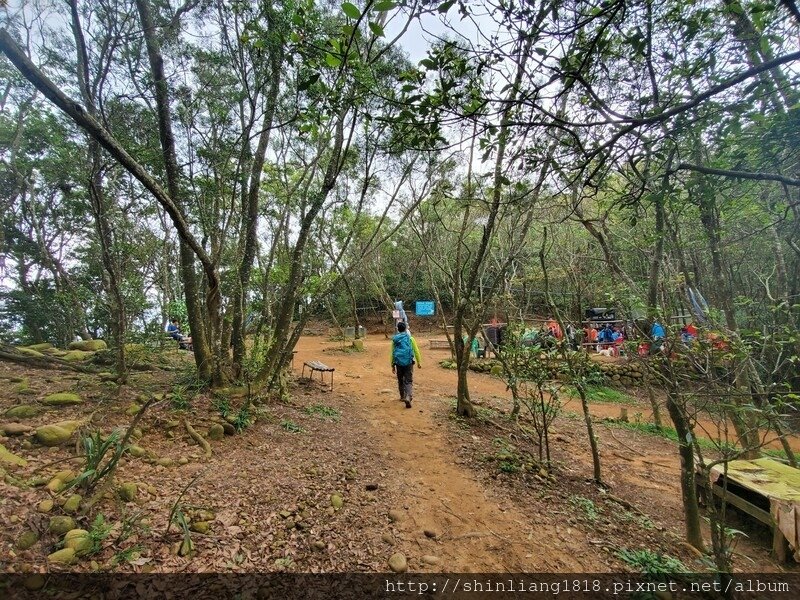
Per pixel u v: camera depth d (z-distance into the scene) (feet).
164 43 17.89
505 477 14.88
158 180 19.13
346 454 15.65
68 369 20.72
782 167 9.55
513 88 5.92
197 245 15.69
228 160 19.08
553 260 29.45
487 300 21.34
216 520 9.63
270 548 9.21
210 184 19.01
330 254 34.22
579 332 17.63
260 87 18.01
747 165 9.28
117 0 16.39
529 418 23.88
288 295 20.80
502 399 28.73
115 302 18.51
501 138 8.05
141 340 18.28
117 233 23.57
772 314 17.04
